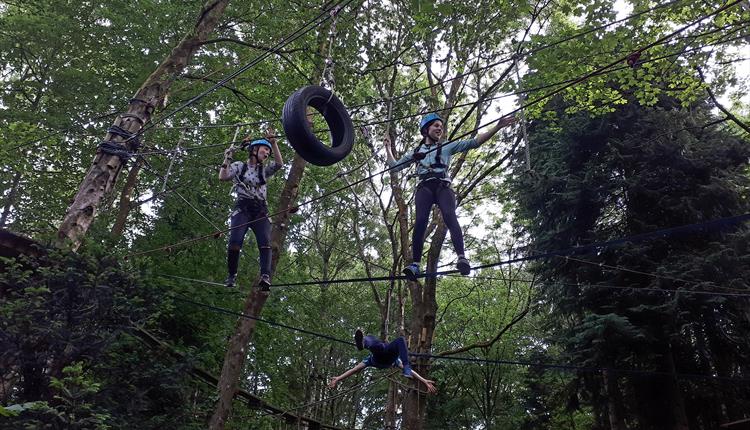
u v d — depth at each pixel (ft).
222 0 38.52
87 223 30.07
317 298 84.58
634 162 55.83
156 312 27.50
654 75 42.52
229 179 23.35
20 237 27.30
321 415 97.91
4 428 21.47
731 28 37.70
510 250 65.26
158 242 50.85
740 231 52.01
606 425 58.49
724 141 55.57
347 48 41.81
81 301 24.31
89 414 23.80
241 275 53.62
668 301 47.98
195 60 48.16
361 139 56.34
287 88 47.34
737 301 48.60
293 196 42.57
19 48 50.90
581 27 40.47
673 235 53.21
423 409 48.85
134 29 48.80
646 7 36.22
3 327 22.91
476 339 90.38
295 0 40.45
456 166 54.75
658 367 51.47
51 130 43.11
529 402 76.13
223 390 36.81
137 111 33.86
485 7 44.11
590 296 54.44
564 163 58.75
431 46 49.37
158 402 28.99
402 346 24.04
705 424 54.13
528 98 42.63
